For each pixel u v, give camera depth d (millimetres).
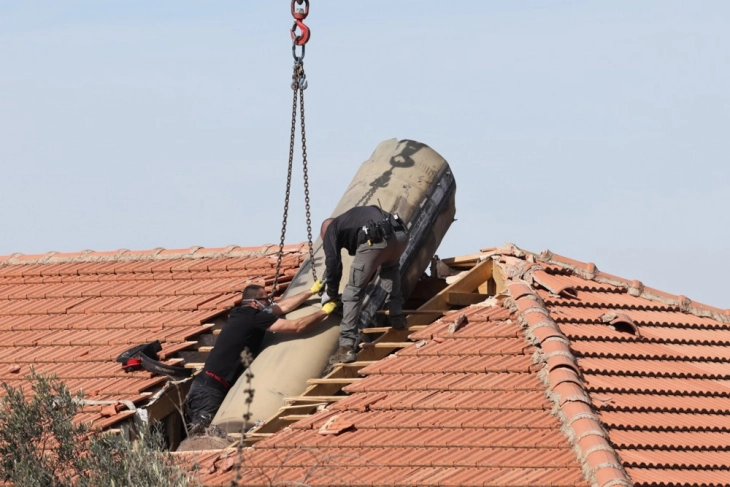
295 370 52719
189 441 49625
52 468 43531
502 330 51562
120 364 55469
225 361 52938
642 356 51531
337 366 53125
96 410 51969
